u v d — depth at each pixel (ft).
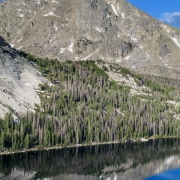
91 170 486.79
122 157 577.84
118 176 467.11
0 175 431.02
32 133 593.42
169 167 526.98
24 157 524.52
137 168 513.04
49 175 447.01
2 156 522.06
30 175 440.45
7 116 581.12
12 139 553.23
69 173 463.83
